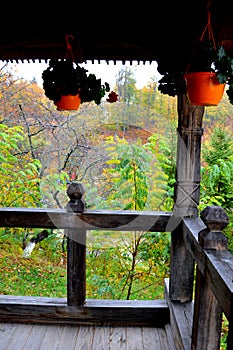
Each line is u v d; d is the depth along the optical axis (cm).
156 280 309
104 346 207
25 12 193
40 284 345
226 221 146
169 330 219
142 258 304
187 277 219
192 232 178
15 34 202
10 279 351
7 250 385
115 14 194
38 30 201
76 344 208
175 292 220
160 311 229
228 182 282
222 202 278
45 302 233
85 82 190
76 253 224
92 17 195
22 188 374
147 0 185
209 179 276
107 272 308
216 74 146
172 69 186
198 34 178
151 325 230
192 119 202
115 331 223
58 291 337
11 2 189
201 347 154
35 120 409
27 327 226
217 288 124
